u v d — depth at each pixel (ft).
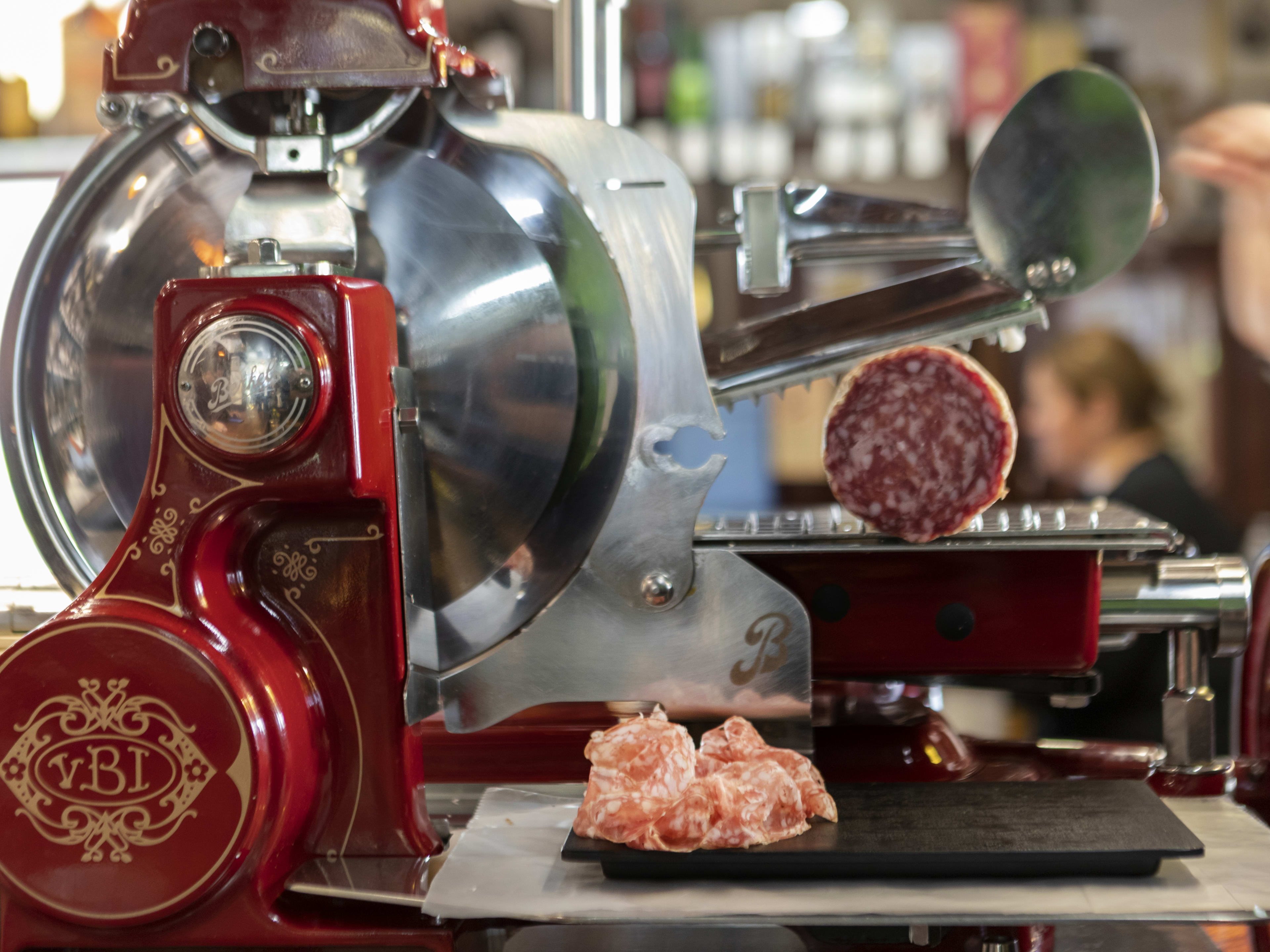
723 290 8.63
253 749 1.96
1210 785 2.46
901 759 2.55
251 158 2.50
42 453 2.56
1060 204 2.27
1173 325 8.59
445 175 2.45
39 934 2.02
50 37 7.23
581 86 2.77
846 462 2.39
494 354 2.45
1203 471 8.64
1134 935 2.33
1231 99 8.65
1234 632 2.46
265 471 2.02
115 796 1.98
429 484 2.47
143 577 2.03
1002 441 2.33
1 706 1.99
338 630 2.15
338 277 2.06
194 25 2.21
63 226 2.52
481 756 2.56
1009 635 2.44
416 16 2.22
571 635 2.40
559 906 1.89
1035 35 8.45
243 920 2.01
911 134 8.57
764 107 8.62
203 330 2.00
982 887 1.92
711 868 1.97
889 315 2.38
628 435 2.40
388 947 2.00
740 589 2.36
